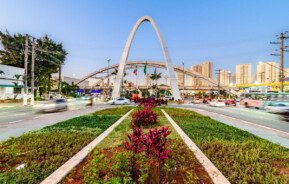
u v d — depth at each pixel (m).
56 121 14.83
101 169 4.59
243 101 40.81
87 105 38.88
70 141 7.77
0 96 44.25
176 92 82.31
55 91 95.62
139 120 11.77
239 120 17.36
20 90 51.75
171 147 6.54
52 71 59.84
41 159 5.83
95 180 4.09
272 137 9.92
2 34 54.19
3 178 4.41
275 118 19.69
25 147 6.86
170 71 84.50
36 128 11.71
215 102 43.09
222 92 139.00
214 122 14.27
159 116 17.67
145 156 4.89
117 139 8.15
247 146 7.37
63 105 24.33
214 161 5.63
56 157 5.84
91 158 5.83
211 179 4.48
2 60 56.22
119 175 4.25
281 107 20.27
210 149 6.79
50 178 4.40
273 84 76.19
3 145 7.22
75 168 5.07
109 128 10.85
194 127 11.61
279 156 6.30
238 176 4.74
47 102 23.58
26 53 34.94
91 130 10.15
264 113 25.19
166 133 4.36
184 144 7.41
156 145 4.16
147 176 4.14
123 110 23.50
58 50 62.06
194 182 4.26
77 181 4.40
